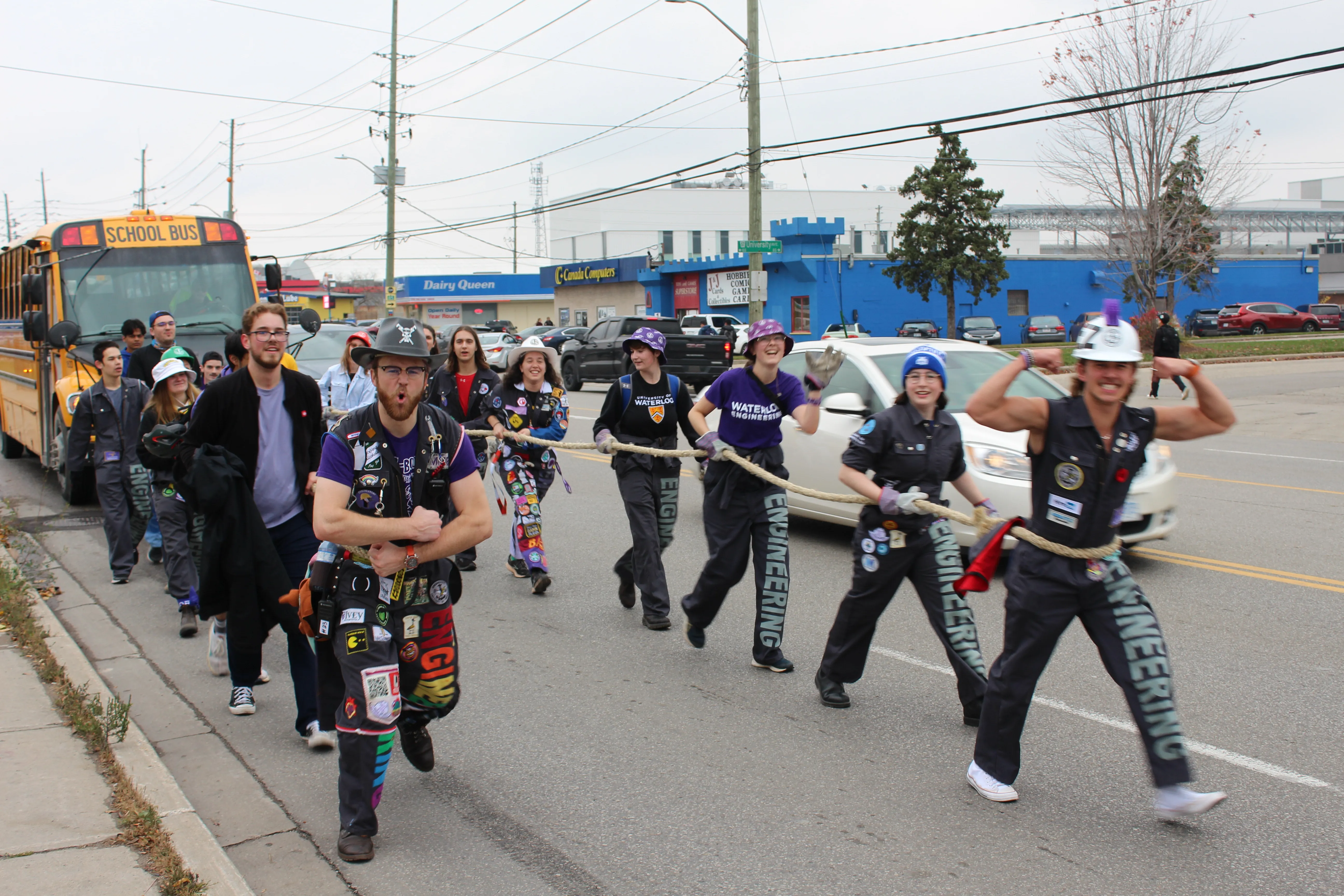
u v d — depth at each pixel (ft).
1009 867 11.73
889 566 15.52
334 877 11.92
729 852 12.25
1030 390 27.32
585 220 261.24
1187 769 12.30
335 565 12.50
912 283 139.64
